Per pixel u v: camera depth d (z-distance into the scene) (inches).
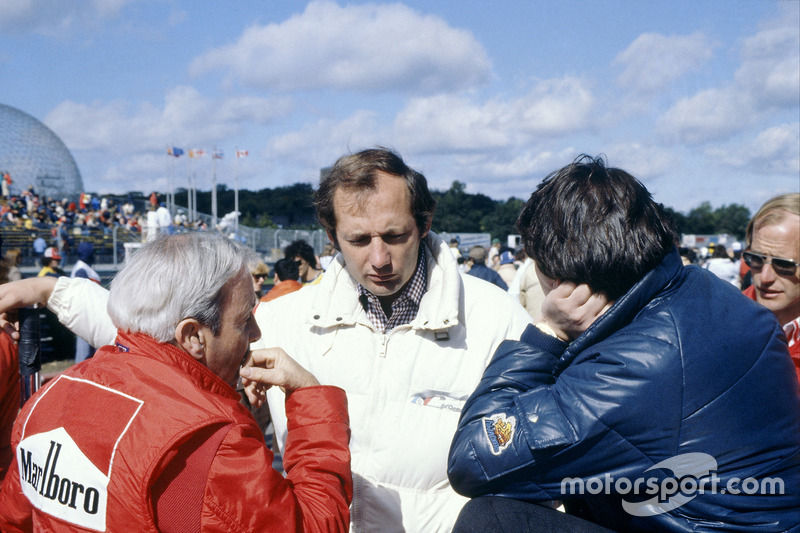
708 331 41.3
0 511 51.6
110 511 41.5
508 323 68.7
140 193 1512.1
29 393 74.3
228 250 51.0
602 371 41.4
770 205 80.4
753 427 40.2
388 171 62.7
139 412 43.2
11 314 76.1
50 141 1689.2
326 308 68.5
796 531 40.3
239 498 42.2
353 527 64.8
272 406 72.1
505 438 42.9
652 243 43.0
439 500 65.1
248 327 53.1
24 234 609.3
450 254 68.4
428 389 65.9
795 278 78.0
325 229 68.7
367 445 65.4
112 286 49.9
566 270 44.4
